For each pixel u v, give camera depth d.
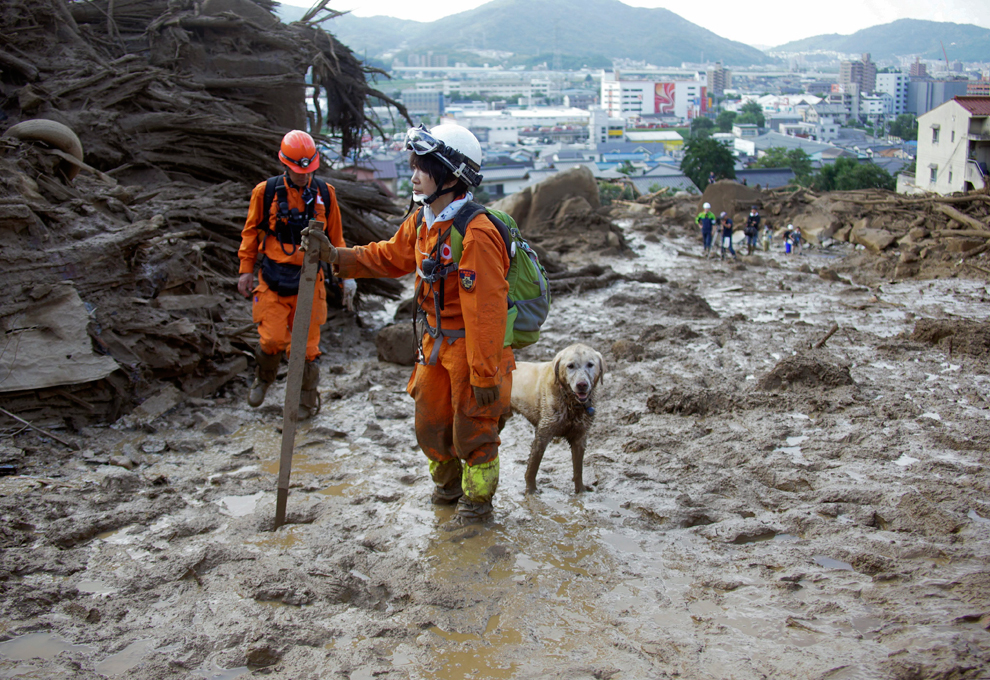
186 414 6.03
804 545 4.00
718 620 3.32
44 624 3.23
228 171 9.55
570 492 4.77
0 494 4.40
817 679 2.88
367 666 3.01
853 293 12.80
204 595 3.51
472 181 3.85
